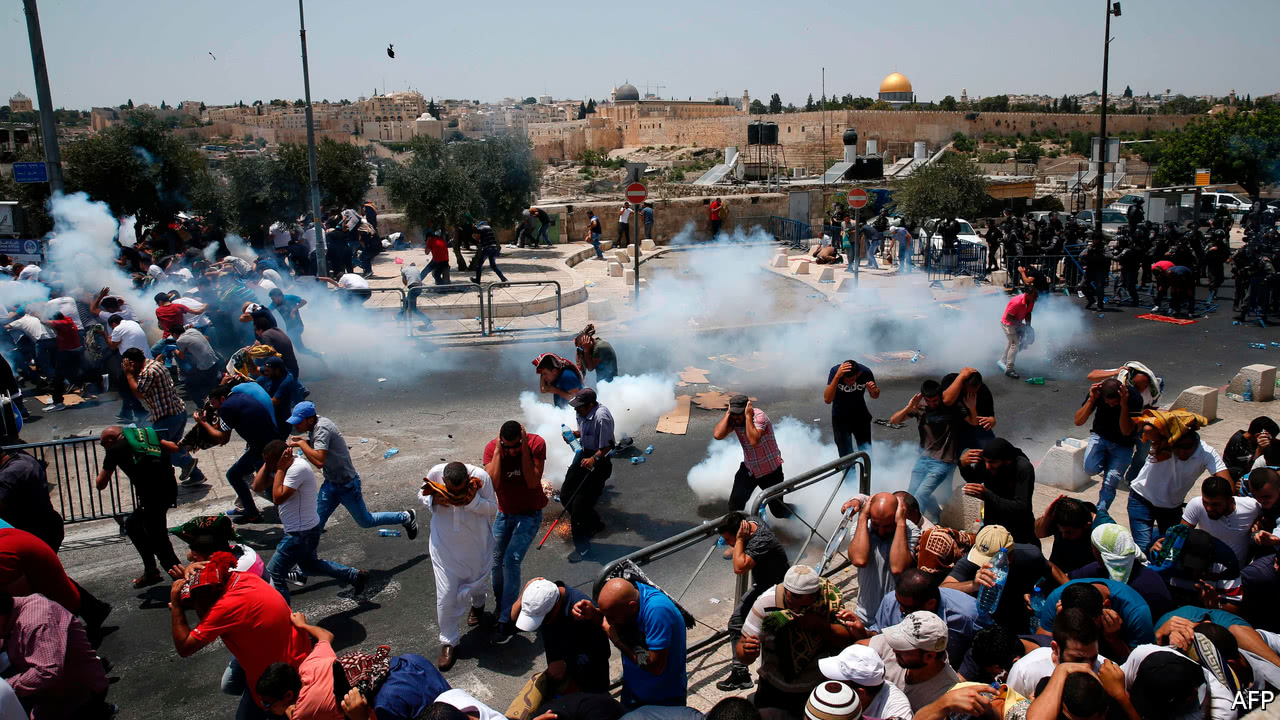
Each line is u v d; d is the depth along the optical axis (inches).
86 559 307.9
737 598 226.5
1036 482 354.9
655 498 357.4
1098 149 941.2
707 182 1975.9
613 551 310.7
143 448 271.9
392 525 307.6
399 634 257.1
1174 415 259.9
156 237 893.8
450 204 847.1
